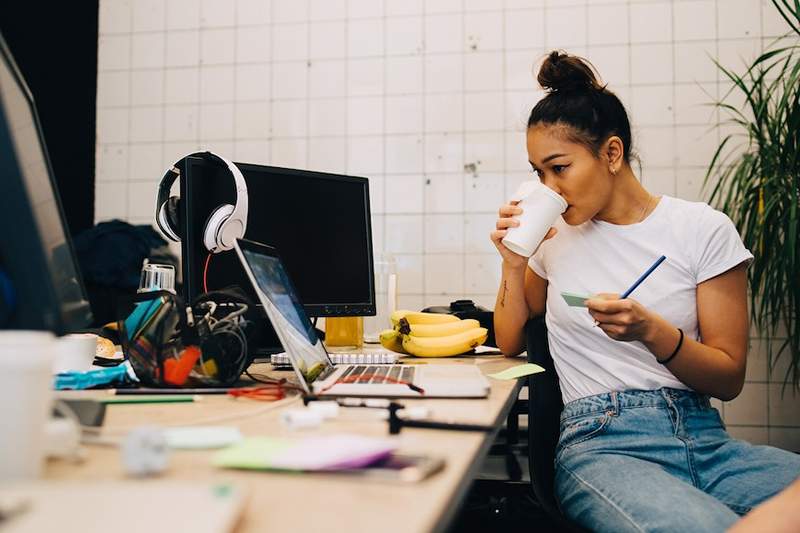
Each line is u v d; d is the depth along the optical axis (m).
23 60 2.76
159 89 2.90
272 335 1.67
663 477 1.05
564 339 1.40
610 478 1.08
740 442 1.19
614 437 1.22
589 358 1.34
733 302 1.29
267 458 0.56
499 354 1.69
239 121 2.84
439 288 2.67
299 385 1.09
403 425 0.76
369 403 0.87
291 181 1.68
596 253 1.39
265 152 2.82
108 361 1.33
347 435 0.65
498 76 2.66
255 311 1.15
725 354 1.24
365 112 2.75
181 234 1.40
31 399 0.51
